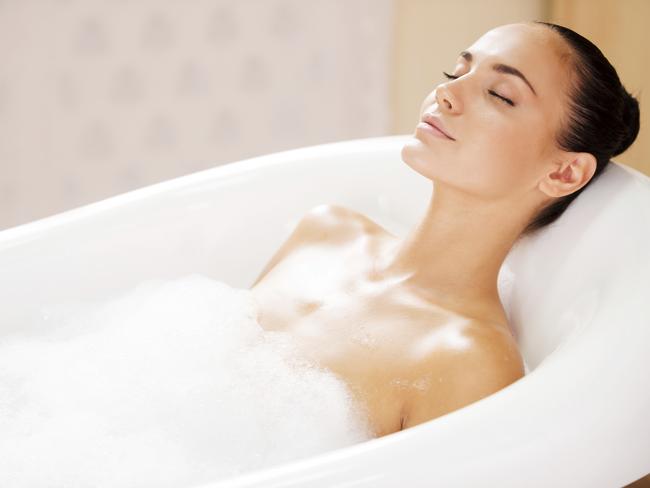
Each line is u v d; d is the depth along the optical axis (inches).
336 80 93.9
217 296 52.5
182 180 59.3
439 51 93.8
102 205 57.2
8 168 91.8
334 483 31.6
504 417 34.2
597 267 45.3
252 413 45.6
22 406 46.8
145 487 41.6
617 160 84.7
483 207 48.4
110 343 50.6
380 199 61.2
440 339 46.0
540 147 47.3
